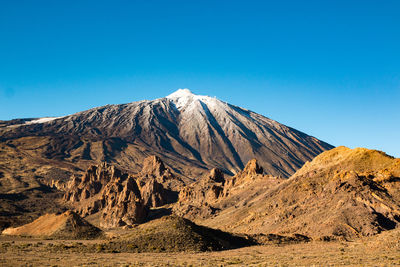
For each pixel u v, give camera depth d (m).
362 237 111.81
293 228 129.50
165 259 84.88
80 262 80.56
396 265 65.62
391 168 150.38
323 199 141.75
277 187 186.62
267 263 75.75
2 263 77.62
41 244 111.94
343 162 170.88
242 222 162.50
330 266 69.06
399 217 119.00
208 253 95.19
